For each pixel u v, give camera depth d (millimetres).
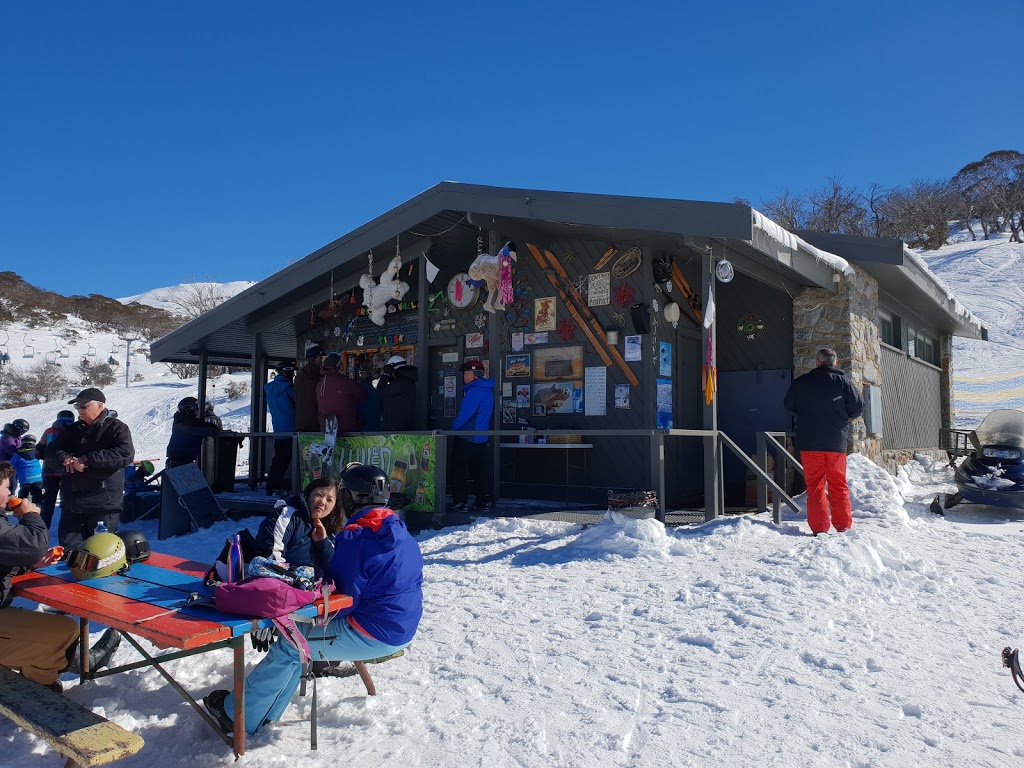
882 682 3688
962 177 80312
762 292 10539
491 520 7668
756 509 9062
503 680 3824
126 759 3117
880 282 11164
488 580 5707
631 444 9008
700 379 10219
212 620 3098
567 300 9500
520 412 9781
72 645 3662
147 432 32219
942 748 3025
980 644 4230
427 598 5359
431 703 3574
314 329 12297
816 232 9836
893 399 11992
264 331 11812
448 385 10648
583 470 9289
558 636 4445
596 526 6621
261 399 11852
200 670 4113
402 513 8109
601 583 5434
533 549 6508
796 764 2900
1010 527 7660
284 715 3508
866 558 5742
